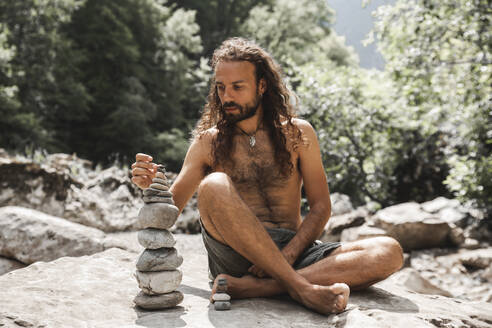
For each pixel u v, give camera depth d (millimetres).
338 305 1728
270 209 2203
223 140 2201
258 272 1970
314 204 2230
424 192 11805
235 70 2072
